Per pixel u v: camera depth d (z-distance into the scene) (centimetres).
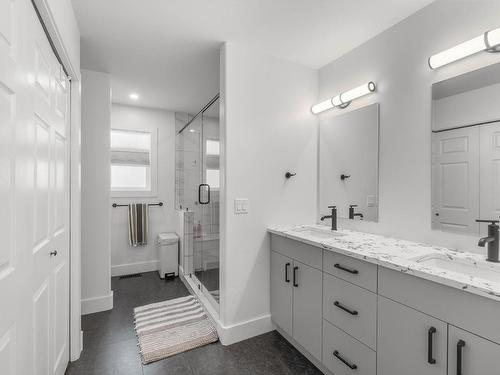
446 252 141
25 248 95
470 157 141
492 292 86
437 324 104
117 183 357
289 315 191
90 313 241
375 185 191
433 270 108
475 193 139
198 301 263
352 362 141
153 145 363
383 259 124
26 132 95
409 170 170
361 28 183
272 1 156
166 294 286
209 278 262
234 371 167
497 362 88
